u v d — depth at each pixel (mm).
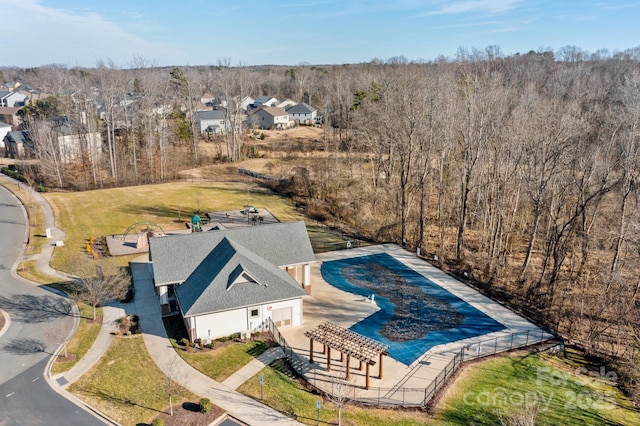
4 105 145625
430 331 33625
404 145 53312
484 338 32812
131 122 89500
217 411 24594
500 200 50000
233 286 31969
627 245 42469
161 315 34531
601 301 38000
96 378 27094
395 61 189500
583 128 47344
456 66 101312
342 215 61750
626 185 40875
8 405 24625
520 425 22500
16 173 76938
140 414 24234
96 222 55500
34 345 30250
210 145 103312
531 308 38844
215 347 30438
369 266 45406
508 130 47938
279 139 110312
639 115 43031
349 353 27141
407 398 26172
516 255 51000
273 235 38156
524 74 104250
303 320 34688
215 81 128500
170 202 64500
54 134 77188
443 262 47438
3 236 50906
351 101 103125
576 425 24969
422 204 50969
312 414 24719
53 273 41719
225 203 65375
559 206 45125
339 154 92062
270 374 27969
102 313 34781
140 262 44406
